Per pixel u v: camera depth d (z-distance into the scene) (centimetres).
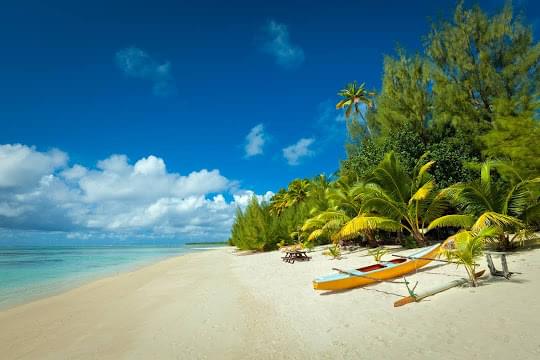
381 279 1067
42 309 1251
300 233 3177
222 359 634
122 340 798
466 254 898
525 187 1354
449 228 2066
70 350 759
